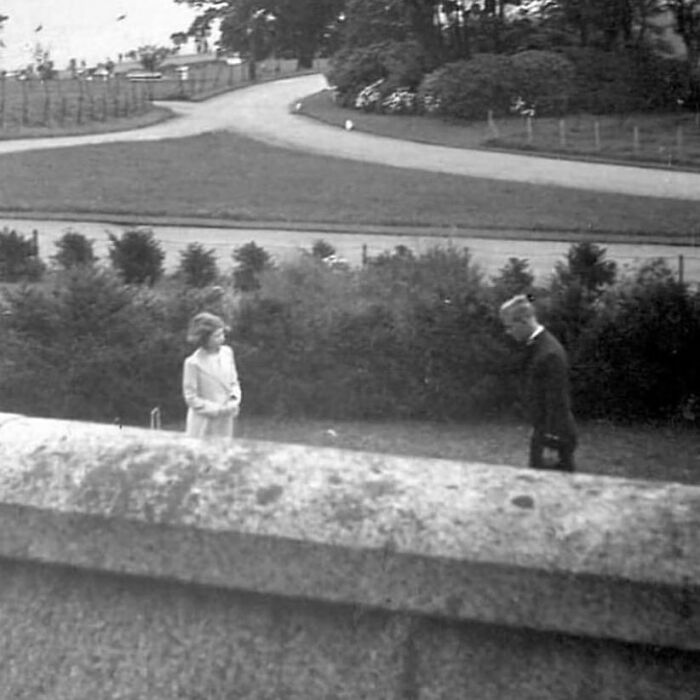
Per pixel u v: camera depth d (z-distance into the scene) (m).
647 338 17.39
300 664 2.48
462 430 17.16
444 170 59.06
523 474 2.47
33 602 2.62
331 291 19.66
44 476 2.55
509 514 2.35
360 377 17.58
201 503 2.45
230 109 87.69
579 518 2.32
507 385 17.45
